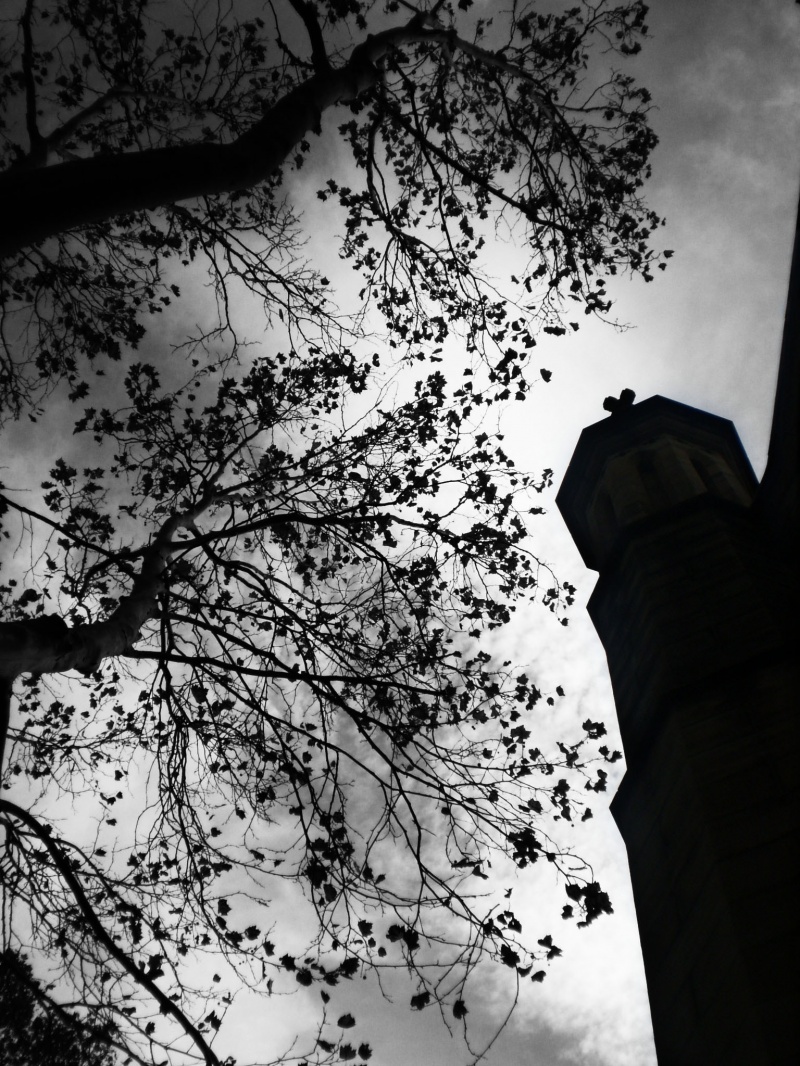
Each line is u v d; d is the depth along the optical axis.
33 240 4.28
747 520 15.86
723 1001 9.16
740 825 10.41
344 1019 5.57
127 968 5.13
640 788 12.94
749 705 11.80
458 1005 5.69
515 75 7.89
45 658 4.41
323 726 6.79
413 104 7.74
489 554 8.09
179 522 6.96
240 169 5.22
